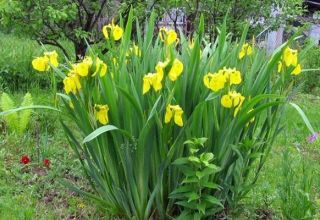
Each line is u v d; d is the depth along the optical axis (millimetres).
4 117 2447
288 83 1994
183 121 1419
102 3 3311
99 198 1583
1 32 4387
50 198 1790
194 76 1419
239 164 1502
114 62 1470
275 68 1575
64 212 1697
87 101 1405
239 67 1483
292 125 2846
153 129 1395
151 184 1493
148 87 1355
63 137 2342
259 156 1510
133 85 1383
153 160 1456
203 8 3477
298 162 2201
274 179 1999
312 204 1596
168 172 1481
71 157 2092
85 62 1368
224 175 1507
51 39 3311
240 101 1382
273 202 1736
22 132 2363
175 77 1347
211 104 1413
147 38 1520
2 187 1828
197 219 1430
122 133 1400
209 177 1460
